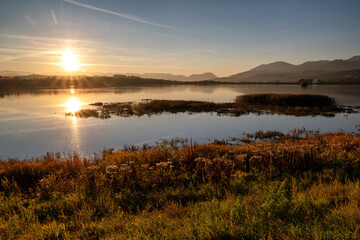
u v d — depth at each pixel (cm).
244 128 2019
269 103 4034
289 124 2170
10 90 12688
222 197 488
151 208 467
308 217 328
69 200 503
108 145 1543
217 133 1847
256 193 463
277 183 509
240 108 3431
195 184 593
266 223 323
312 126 2052
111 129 2067
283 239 277
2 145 1580
